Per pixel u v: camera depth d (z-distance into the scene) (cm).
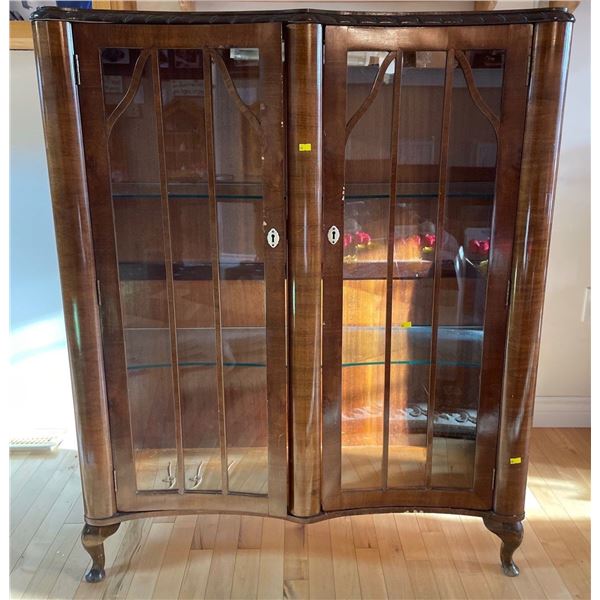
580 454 201
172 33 120
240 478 148
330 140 125
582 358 211
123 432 142
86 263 130
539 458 199
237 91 123
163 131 126
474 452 146
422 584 147
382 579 149
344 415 144
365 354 141
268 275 132
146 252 135
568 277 203
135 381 142
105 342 136
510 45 120
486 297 135
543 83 121
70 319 132
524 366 136
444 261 137
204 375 143
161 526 170
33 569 153
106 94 124
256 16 118
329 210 129
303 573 151
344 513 149
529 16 118
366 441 146
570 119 188
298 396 137
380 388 144
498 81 124
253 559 156
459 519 173
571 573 150
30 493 183
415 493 149
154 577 150
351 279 136
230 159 128
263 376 140
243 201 130
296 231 128
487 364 139
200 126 127
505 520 147
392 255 134
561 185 194
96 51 120
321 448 143
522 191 127
